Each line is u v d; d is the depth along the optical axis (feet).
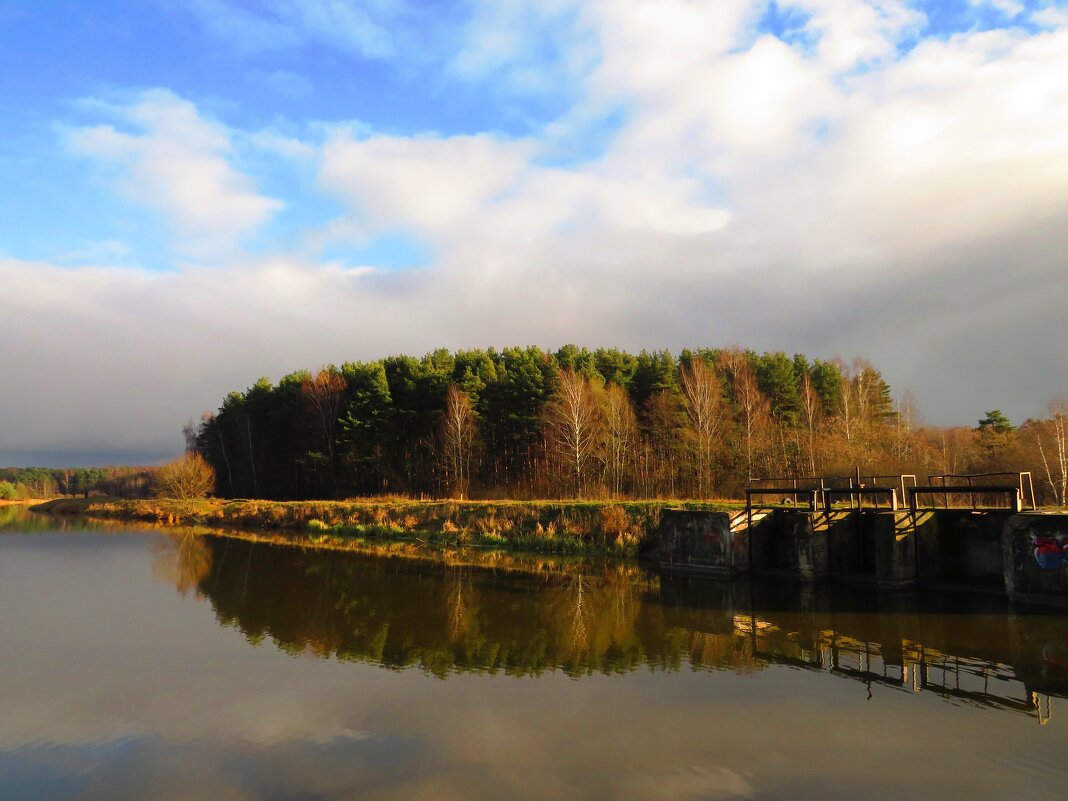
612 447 188.44
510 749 38.14
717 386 203.72
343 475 240.94
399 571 103.24
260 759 37.22
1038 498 178.50
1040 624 65.00
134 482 368.89
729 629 66.18
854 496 104.99
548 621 70.13
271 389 294.87
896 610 72.84
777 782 33.96
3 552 131.23
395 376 253.65
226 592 87.40
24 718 43.80
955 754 37.09
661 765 35.88
